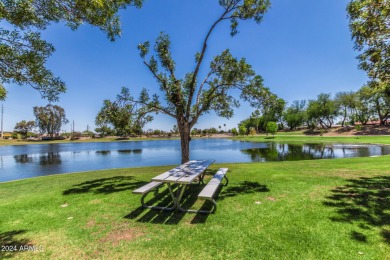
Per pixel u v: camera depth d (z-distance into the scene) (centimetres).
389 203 388
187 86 775
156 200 456
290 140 3822
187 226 323
